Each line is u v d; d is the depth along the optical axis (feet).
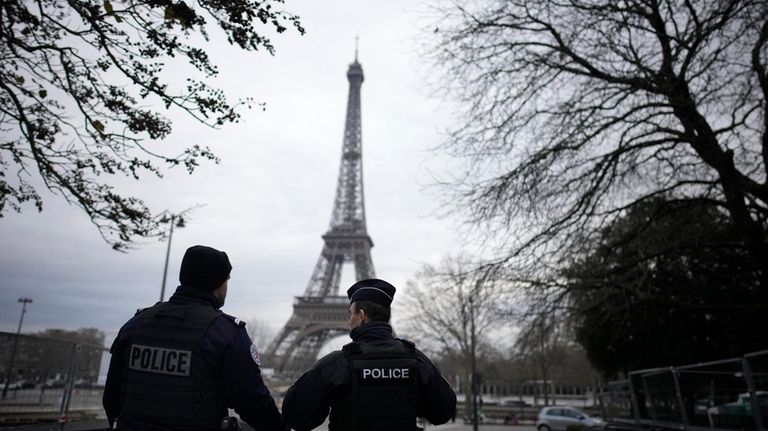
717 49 39.04
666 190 44.80
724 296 63.36
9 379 30.42
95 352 40.04
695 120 42.01
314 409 12.19
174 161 24.32
